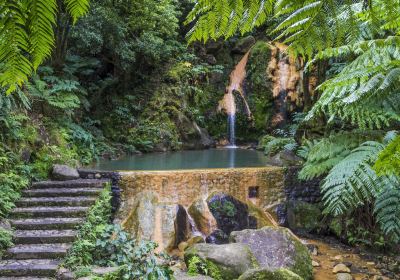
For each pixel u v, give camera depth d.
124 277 3.32
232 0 0.70
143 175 5.86
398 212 4.21
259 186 6.21
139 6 9.08
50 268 3.64
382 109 3.34
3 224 4.32
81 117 8.66
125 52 8.59
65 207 4.89
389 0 0.98
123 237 4.25
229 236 5.05
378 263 4.93
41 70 7.44
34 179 5.58
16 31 0.52
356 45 1.92
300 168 6.35
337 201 3.97
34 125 6.47
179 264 4.69
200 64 11.33
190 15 0.72
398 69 1.64
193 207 5.80
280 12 0.78
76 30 7.53
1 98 5.16
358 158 4.14
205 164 7.24
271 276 3.71
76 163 6.55
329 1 0.79
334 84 1.84
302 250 4.72
